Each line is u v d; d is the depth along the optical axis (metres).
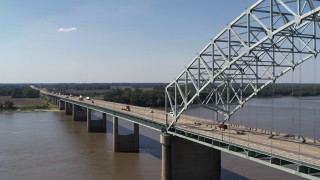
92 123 118.06
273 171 61.41
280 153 38.16
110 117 165.75
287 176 58.19
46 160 73.31
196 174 61.97
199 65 54.56
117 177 61.06
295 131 93.12
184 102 60.97
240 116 134.75
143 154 79.31
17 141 95.31
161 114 87.31
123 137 82.81
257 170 62.34
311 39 44.34
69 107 182.12
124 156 77.19
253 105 184.38
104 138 103.38
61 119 159.12
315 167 33.22
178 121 71.25
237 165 65.88
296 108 165.62
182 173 61.59
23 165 69.06
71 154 79.19
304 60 47.28
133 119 83.12
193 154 61.91
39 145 89.69
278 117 129.25
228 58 46.38
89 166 68.44
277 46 44.47
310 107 169.25
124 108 106.31
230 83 63.22
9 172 64.19
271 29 37.94
